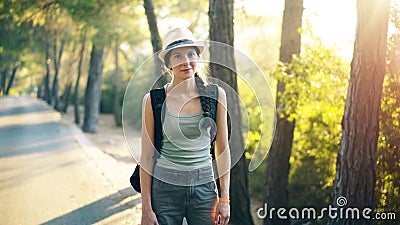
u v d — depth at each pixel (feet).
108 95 185.26
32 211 28.58
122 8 55.93
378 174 28.04
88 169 44.04
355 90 21.67
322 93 33.78
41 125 102.83
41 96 293.84
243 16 55.36
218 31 29.76
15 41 87.81
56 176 40.24
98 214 27.71
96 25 59.52
